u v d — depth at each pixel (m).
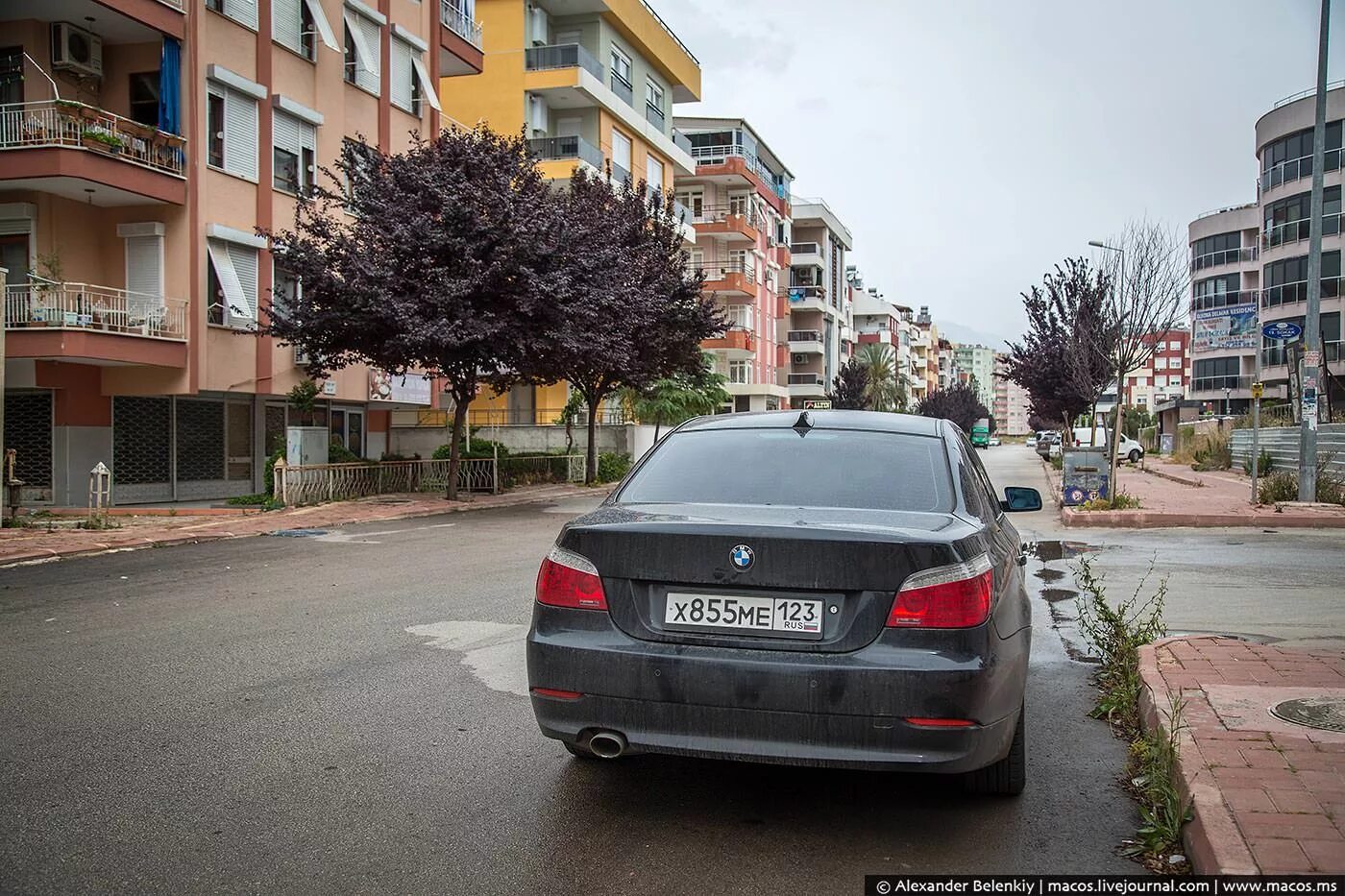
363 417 27.88
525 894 3.11
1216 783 3.54
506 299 17.97
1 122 18.53
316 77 23.86
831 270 77.38
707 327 27.92
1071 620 7.73
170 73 19.89
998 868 3.31
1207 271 67.56
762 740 3.31
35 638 6.84
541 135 34.62
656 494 4.14
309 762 4.33
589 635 3.54
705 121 54.22
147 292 20.22
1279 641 6.68
